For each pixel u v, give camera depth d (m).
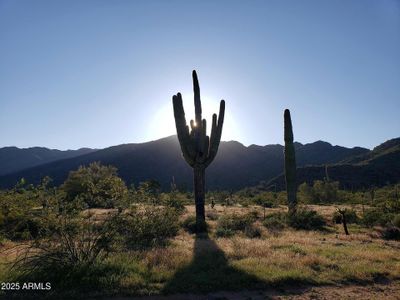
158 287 8.29
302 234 18.52
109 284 8.26
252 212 26.80
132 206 11.52
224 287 8.48
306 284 8.90
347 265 10.37
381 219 22.75
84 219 9.92
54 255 9.02
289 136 27.75
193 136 21.30
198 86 21.44
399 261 11.37
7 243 13.00
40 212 9.68
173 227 16.98
